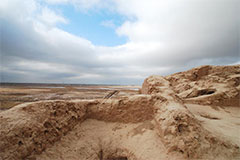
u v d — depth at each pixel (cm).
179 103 722
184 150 466
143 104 763
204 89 1463
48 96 2486
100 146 645
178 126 536
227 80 1448
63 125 609
